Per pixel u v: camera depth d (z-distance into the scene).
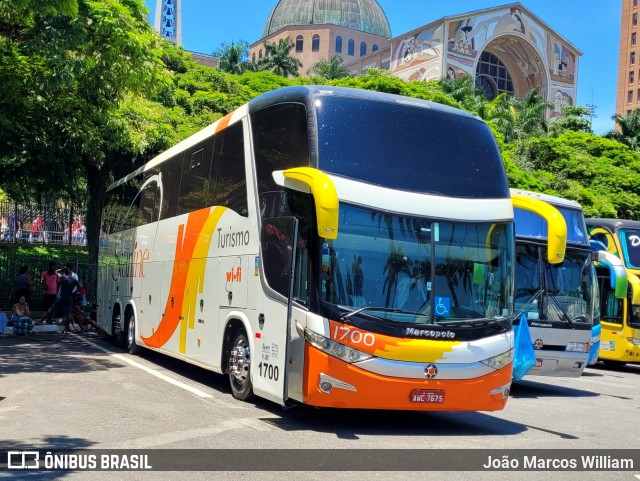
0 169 23.98
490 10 82.81
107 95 18.84
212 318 11.05
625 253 20.67
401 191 8.57
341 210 8.26
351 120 8.70
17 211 34.84
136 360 14.98
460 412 10.76
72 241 37.00
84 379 11.95
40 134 21.11
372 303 8.20
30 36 15.84
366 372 8.05
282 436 8.06
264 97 10.02
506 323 8.85
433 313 8.41
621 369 21.91
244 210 10.12
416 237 8.51
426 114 9.16
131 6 18.44
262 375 9.16
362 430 8.77
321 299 8.09
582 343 13.71
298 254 8.49
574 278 14.02
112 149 25.67
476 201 8.97
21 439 7.46
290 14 119.44
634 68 138.50
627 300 20.36
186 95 32.88
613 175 42.78
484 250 8.88
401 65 86.06
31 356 14.97
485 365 8.57
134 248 15.98
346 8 118.38
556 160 43.72
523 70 87.88
